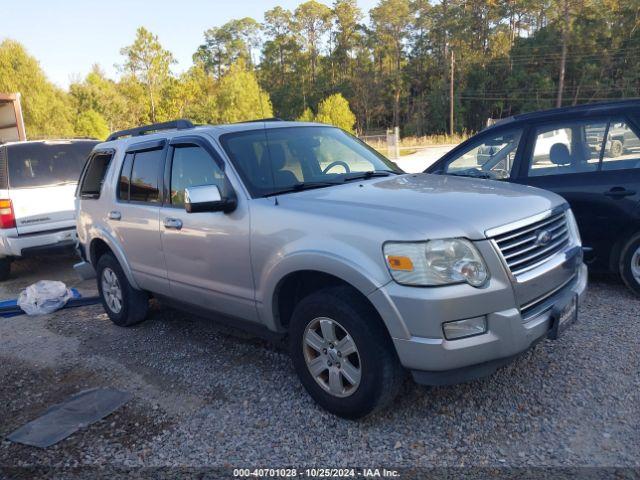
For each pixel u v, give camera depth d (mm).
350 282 3217
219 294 4230
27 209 7965
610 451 3002
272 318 3832
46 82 41781
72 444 3508
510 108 81062
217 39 111938
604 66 73562
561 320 3408
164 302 5098
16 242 7855
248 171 4070
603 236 5293
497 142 5977
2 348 5418
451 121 61969
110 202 5414
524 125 5773
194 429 3570
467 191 3764
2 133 14602
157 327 5629
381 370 3225
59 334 5695
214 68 111812
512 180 5715
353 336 3281
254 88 54625
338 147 4809
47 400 4188
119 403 4000
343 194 3771
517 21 89438
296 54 97625
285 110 94062
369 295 3137
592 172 5301
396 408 3615
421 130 83562
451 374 3096
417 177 4430
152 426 3652
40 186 8141
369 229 3188
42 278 8469
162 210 4672
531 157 5660
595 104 5461
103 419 3795
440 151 36750
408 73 90750
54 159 8461
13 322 6254
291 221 3572
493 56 83625
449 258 3021
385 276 3090
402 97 90125
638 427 3189
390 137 33125
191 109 51406
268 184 4027
